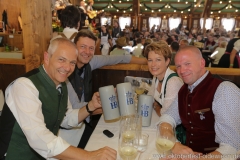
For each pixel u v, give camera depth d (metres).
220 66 4.11
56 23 3.06
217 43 6.66
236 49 3.82
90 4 5.34
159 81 1.64
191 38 8.81
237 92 1.06
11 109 1.00
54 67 1.02
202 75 1.20
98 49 3.08
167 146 0.94
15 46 5.18
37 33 1.93
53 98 1.08
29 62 1.97
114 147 1.06
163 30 13.34
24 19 1.88
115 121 1.38
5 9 6.10
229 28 14.47
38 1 1.90
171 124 1.29
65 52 1.01
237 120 1.05
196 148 1.25
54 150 0.87
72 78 1.62
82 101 1.75
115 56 2.09
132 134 1.00
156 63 1.53
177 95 1.34
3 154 1.04
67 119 1.32
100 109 1.50
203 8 13.73
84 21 3.92
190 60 1.15
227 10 14.20
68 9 2.01
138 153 1.00
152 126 1.31
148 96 1.24
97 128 1.27
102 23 13.94
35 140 0.89
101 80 2.23
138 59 2.20
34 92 0.99
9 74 2.19
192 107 1.21
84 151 0.89
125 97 1.12
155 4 13.92
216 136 1.11
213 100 1.13
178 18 14.94
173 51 3.32
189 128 1.26
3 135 1.03
